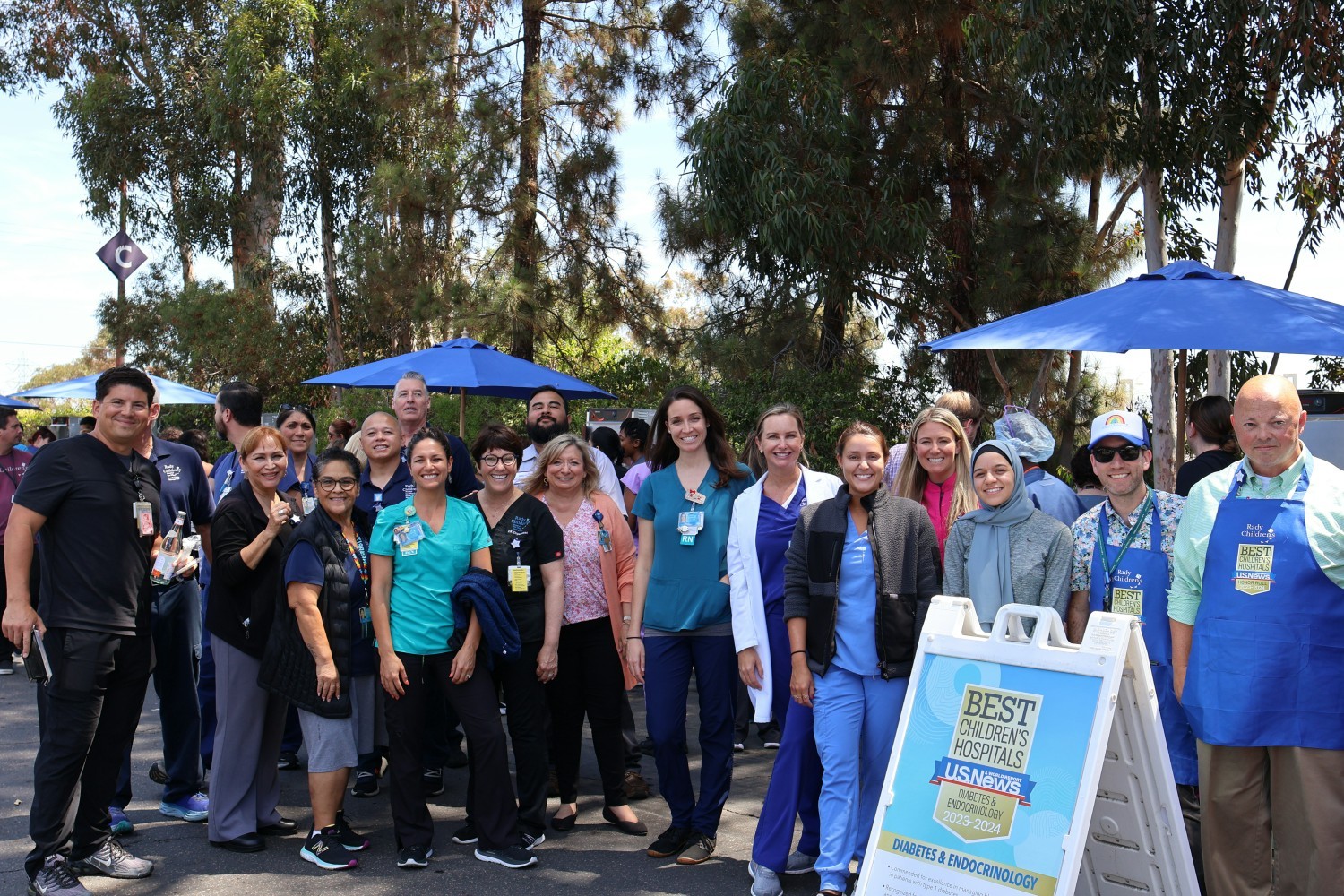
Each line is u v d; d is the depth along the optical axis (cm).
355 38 2323
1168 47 1016
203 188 2569
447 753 606
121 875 464
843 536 439
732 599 470
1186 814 414
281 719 526
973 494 471
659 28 2008
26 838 515
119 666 457
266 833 523
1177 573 393
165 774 585
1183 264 578
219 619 504
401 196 2009
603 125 2030
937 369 1495
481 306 1891
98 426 459
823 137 1290
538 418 680
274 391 2561
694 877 470
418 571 484
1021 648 359
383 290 2092
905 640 430
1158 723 344
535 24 2042
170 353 2764
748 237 1370
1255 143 1152
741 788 614
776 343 1608
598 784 622
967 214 1402
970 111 1399
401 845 482
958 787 356
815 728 439
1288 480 373
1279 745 364
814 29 1410
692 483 495
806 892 450
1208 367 1158
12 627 430
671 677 487
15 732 728
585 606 535
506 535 513
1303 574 362
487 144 1978
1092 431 423
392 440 582
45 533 448
